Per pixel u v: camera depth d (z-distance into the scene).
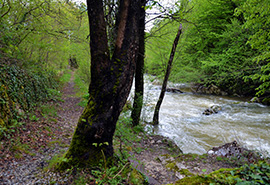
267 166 2.27
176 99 14.48
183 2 7.00
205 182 2.35
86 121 2.63
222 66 13.63
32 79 7.18
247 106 11.59
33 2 6.12
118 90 2.62
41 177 2.50
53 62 13.36
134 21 2.62
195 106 12.25
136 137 6.08
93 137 2.63
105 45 2.53
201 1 13.00
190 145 6.36
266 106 11.38
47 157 3.32
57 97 9.92
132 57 2.69
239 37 11.78
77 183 2.38
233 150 4.73
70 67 31.50
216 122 8.83
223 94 15.75
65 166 2.64
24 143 3.71
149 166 3.82
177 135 7.23
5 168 2.65
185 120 9.19
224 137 7.03
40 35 7.68
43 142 4.11
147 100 8.45
